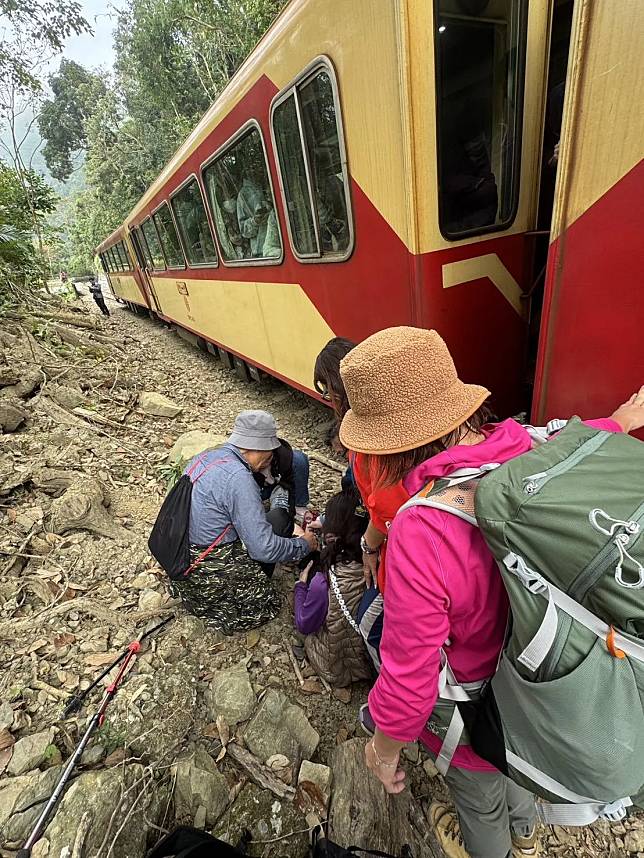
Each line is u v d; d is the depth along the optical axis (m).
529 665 0.75
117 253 12.99
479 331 2.48
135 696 1.99
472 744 0.96
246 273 4.27
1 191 8.26
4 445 3.95
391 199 2.19
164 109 20.59
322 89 2.42
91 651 2.22
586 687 0.70
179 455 3.86
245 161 3.55
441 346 0.90
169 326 10.98
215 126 3.78
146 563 2.79
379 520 1.25
